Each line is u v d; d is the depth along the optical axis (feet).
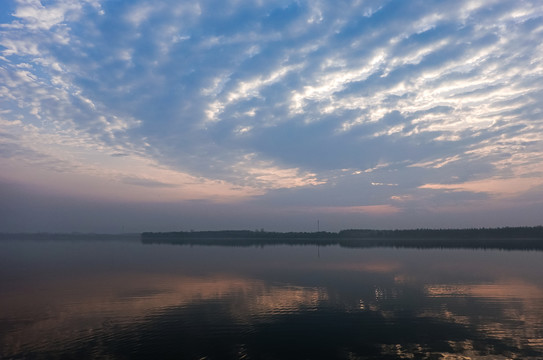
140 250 382.01
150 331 71.46
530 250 336.90
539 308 87.86
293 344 63.77
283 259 241.35
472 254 281.74
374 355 58.75
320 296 103.96
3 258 258.78
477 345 62.59
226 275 152.66
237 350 61.36
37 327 74.79
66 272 166.40
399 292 109.70
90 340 66.69
